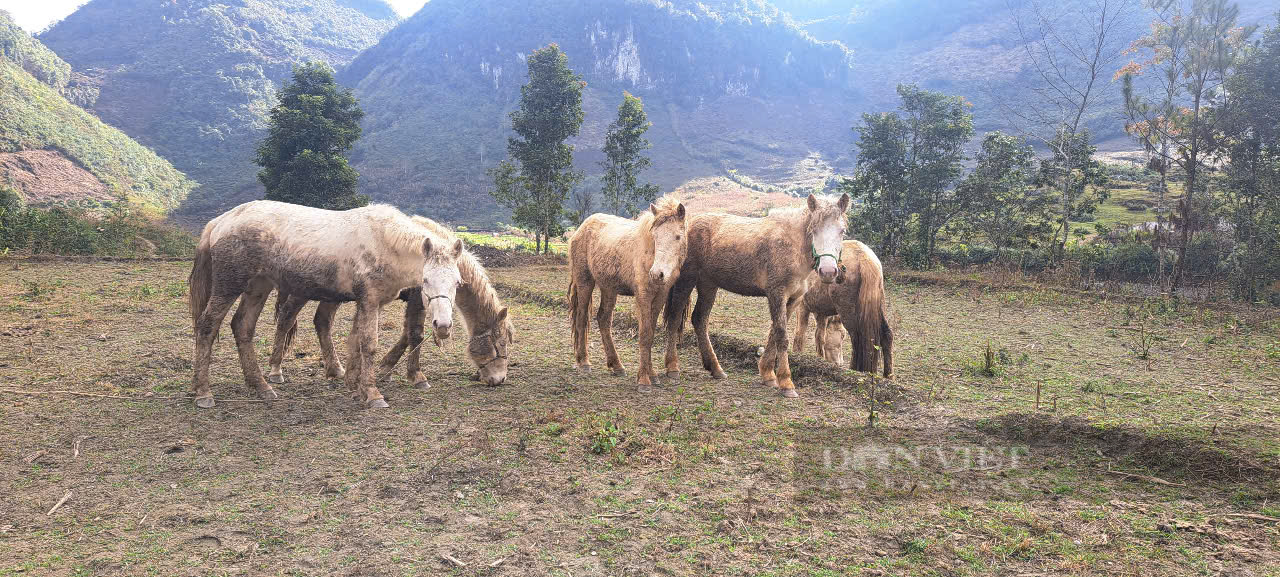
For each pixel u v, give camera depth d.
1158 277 16.69
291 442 5.12
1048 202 19.81
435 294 5.57
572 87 28.62
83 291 12.18
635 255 6.82
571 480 4.48
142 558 3.45
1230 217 16.20
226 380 6.83
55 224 19.83
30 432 5.18
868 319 6.96
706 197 129.25
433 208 116.12
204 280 6.16
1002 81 162.38
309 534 3.73
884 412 6.06
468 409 6.01
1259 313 11.27
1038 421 5.38
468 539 3.71
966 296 13.95
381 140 171.25
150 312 10.38
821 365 7.27
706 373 7.62
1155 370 7.61
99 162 93.19
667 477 4.55
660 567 3.43
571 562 3.48
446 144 165.62
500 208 115.44
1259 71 14.52
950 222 22.55
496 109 193.75
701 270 7.26
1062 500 4.20
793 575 3.35
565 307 11.86
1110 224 29.84
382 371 7.14
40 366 7.05
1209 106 15.53
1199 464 4.46
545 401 6.32
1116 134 99.31
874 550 3.60
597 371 7.62
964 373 7.51
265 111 171.62
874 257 7.08
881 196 22.52
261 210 6.09
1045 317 11.46
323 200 31.12
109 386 6.38
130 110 163.38
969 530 3.79
